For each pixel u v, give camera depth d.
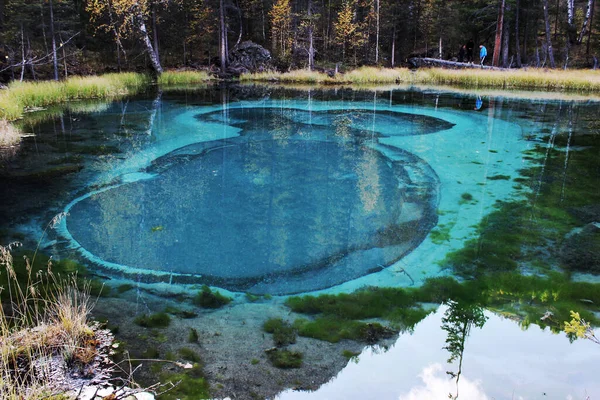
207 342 3.23
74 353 2.90
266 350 3.14
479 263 4.52
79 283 4.11
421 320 3.55
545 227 5.32
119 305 3.76
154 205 6.04
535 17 24.59
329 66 25.06
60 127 10.73
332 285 4.17
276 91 17.89
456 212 5.80
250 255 4.73
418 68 24.31
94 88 16.05
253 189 6.66
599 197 6.24
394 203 6.13
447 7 25.50
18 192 6.43
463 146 9.01
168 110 13.07
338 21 28.86
